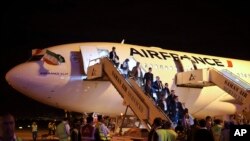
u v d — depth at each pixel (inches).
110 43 906.1
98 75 755.4
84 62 816.9
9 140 155.2
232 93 730.8
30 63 828.0
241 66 1087.0
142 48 939.3
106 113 908.0
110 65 730.2
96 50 846.5
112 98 863.7
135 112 660.7
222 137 446.6
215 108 1016.2
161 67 912.3
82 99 848.3
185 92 944.3
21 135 1353.3
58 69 821.9
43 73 810.8
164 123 377.4
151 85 796.6
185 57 989.2
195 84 878.4
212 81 787.4
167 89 806.5
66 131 530.3
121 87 695.7
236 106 1034.7
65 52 848.9
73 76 828.6
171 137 364.8
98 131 491.2
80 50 842.8
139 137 764.0
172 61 948.6
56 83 817.5
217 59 1063.0
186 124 693.9
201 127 358.9
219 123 522.3
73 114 922.7
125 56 871.1
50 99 843.4
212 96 999.0
